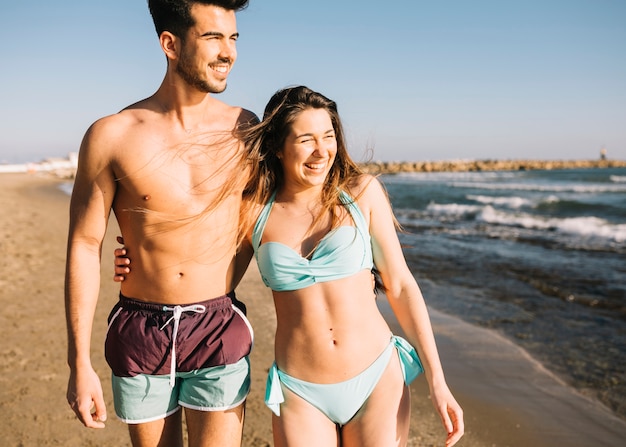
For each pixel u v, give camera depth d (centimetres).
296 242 250
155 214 236
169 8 229
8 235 1289
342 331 243
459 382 536
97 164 235
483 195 3534
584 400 494
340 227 247
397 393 248
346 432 253
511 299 861
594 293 888
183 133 243
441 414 244
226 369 246
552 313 779
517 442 418
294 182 257
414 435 420
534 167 11219
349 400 243
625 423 450
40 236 1311
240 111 266
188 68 233
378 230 261
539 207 2605
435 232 1753
